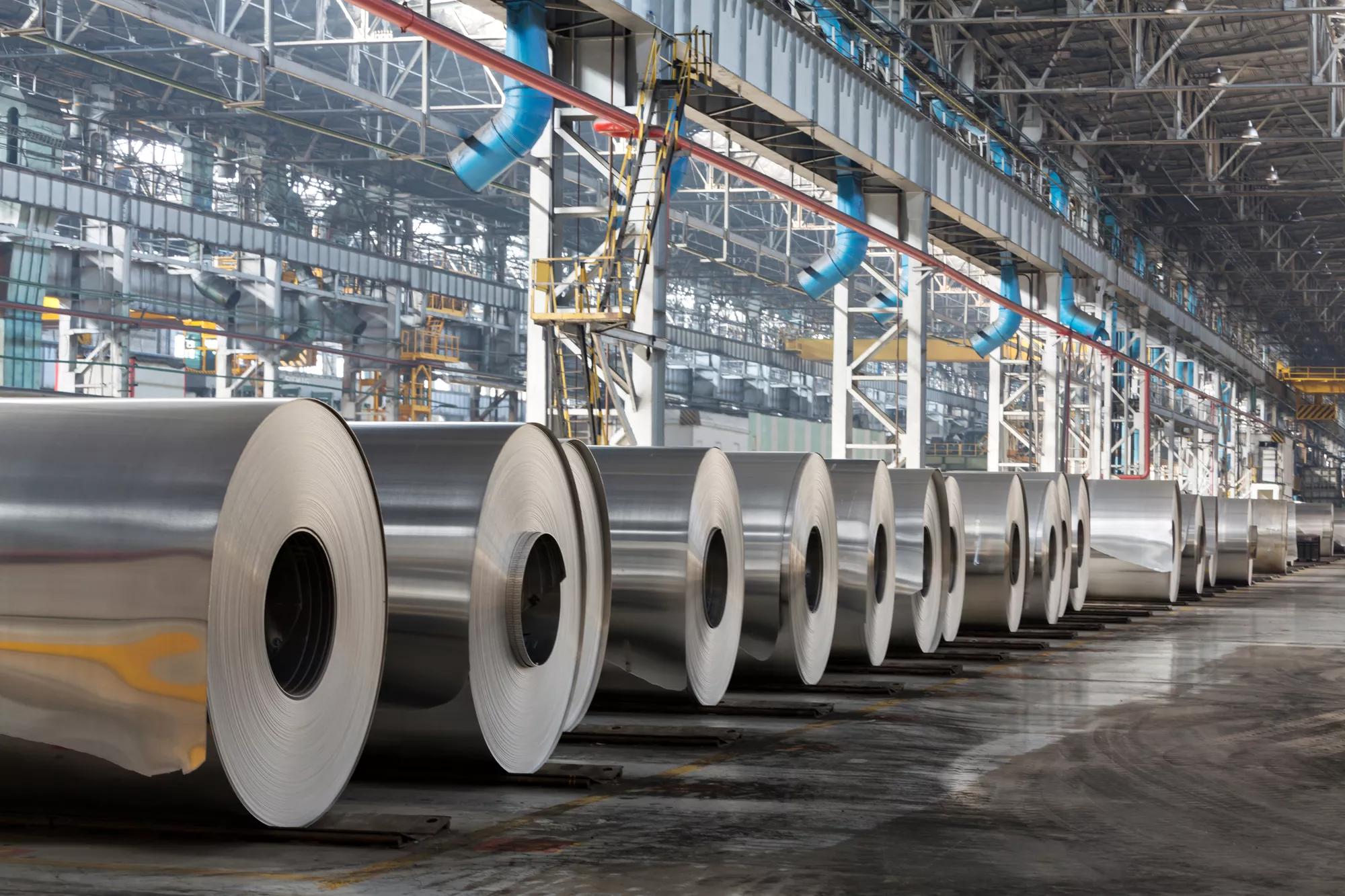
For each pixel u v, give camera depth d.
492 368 48.31
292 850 6.00
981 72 37.56
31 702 5.73
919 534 14.62
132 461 5.78
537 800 7.42
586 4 17.42
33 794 6.01
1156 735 10.29
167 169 39.16
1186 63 40.97
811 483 12.26
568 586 8.63
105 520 5.67
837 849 6.47
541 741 8.27
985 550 17.38
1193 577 26.05
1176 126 41.84
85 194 29.97
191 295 35.84
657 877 5.84
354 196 44.91
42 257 29.89
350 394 42.12
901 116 26.95
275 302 36.44
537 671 8.20
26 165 32.34
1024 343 43.50
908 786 8.12
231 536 5.72
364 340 42.53
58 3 30.72
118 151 37.78
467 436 7.85
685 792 7.74
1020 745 9.73
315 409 6.25
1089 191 45.00
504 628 7.83
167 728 5.61
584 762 8.71
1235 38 38.12
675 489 10.35
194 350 39.19
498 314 49.09
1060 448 39.59
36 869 5.52
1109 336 47.41
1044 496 18.69
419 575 7.49
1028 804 7.68
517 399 49.84
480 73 40.06
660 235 18.95
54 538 5.70
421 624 7.47
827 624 12.63
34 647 5.70
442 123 35.19
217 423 5.88
